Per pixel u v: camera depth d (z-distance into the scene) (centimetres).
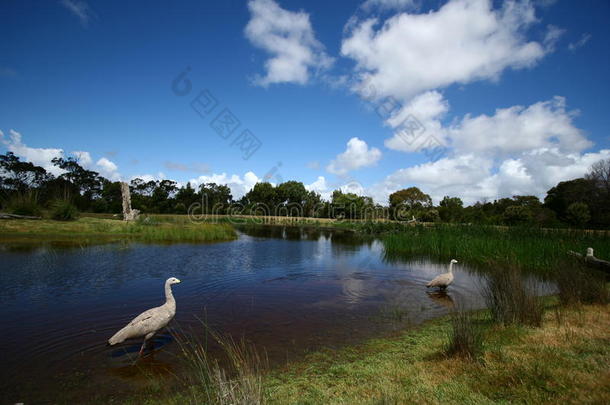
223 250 2286
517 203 6512
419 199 8125
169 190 9762
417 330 774
